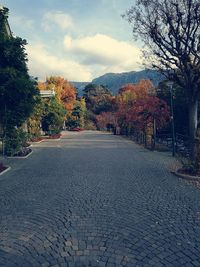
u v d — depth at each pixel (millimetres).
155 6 13969
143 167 14812
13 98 13875
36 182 11227
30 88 15000
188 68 14156
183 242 5742
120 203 8422
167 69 15195
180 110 24812
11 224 6723
